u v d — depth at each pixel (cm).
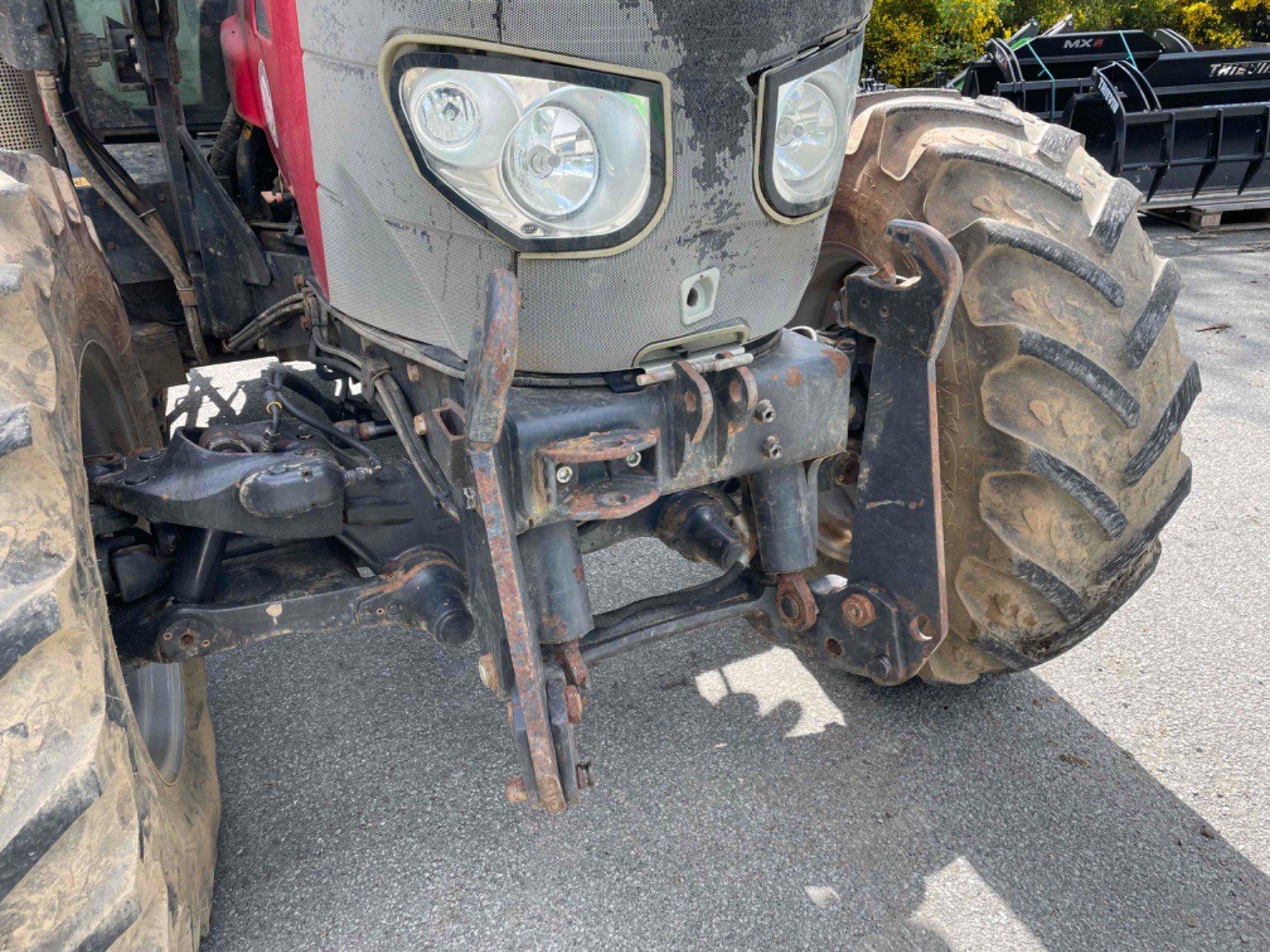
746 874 185
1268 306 534
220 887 183
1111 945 171
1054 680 241
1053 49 703
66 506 115
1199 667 246
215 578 167
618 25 117
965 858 189
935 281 143
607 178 126
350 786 208
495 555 126
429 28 120
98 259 174
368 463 181
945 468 187
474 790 207
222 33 209
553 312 135
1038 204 178
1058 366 172
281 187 203
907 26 1009
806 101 136
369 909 178
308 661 250
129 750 123
